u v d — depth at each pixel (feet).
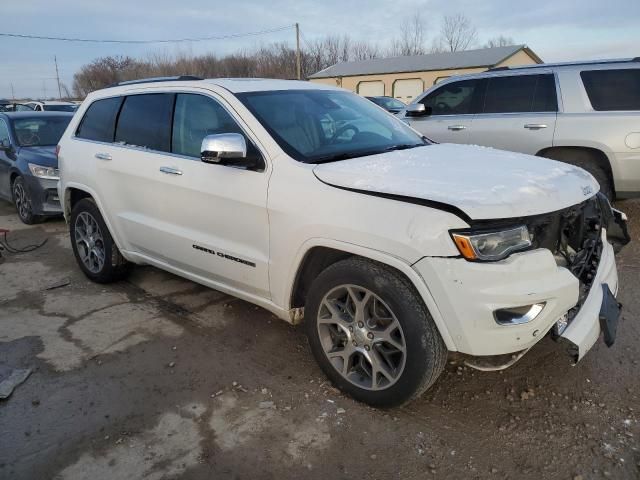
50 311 13.69
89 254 15.44
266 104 11.00
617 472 7.57
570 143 19.17
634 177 18.48
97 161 13.96
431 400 9.39
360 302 8.87
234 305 13.62
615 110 18.67
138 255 13.64
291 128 10.60
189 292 14.60
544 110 19.95
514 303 7.51
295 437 8.52
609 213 10.43
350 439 8.44
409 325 8.11
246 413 9.16
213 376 10.35
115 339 12.00
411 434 8.52
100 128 14.49
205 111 11.49
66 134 15.67
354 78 116.16
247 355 11.12
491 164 9.63
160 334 12.17
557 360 10.44
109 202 13.74
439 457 8.01
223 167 10.62
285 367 10.61
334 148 10.59
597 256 9.62
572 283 8.03
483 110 21.47
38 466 8.02
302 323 12.49
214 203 10.80
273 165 9.86
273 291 10.15
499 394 9.50
